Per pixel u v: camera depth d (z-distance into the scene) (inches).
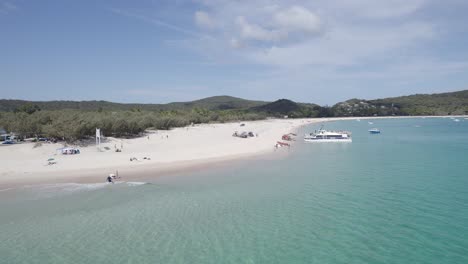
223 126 5723.4
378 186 1450.5
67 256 821.2
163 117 4709.6
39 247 869.8
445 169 1823.3
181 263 782.5
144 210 1149.1
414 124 7175.2
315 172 1804.9
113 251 843.4
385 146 3043.8
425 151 2620.6
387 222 1016.9
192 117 6195.9
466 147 2854.3
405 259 790.5
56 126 2618.1
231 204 1216.2
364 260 789.9
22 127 2655.0
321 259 797.9
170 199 1282.0
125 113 4210.1
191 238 918.4
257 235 936.9
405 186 1439.5
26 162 1957.4
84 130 2706.7
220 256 816.3
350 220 1040.2
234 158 2299.5
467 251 822.5
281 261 791.1
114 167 1898.4
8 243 893.8
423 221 1019.3
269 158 2325.3
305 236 927.0
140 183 1546.5
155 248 859.4
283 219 1057.5
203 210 1148.5
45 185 1502.2
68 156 2180.1
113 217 1081.4
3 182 1549.0
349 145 3181.6
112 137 3176.7
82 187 1466.5
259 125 6407.5
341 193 1347.2
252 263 781.9
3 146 2381.9
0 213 1124.5
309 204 1209.4
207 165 2021.4
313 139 3631.9
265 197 1305.4
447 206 1156.5
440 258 791.1
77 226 1005.8
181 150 2573.8
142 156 2234.3
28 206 1197.7
